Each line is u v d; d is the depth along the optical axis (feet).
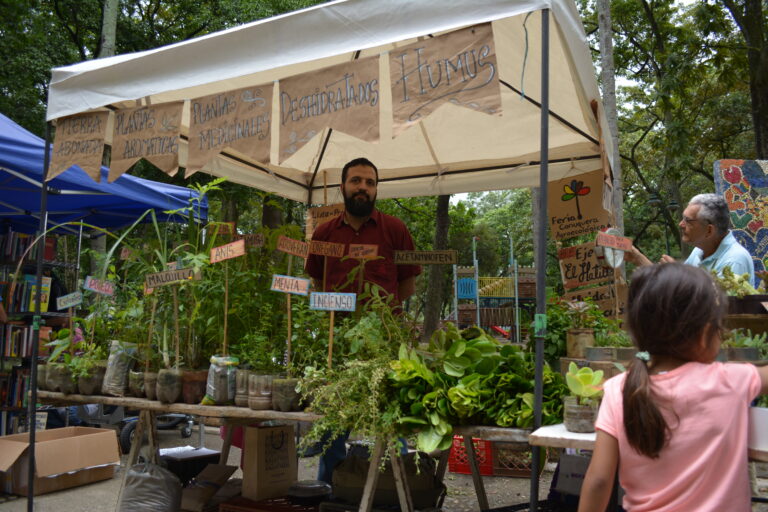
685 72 42.45
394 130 7.86
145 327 10.41
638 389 4.74
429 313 34.96
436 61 7.75
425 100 7.76
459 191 17.43
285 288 9.00
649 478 4.74
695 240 10.55
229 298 10.15
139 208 22.66
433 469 10.89
